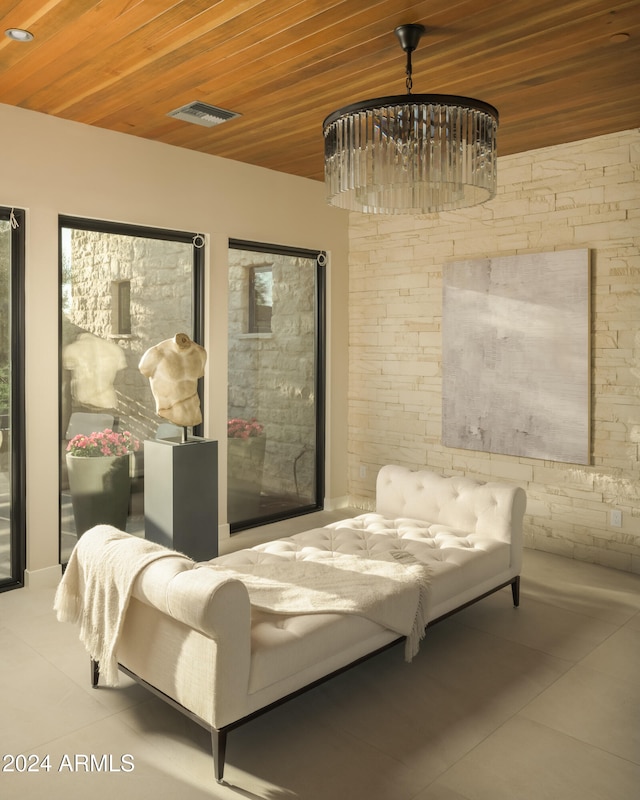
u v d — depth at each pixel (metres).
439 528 3.85
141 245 4.68
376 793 2.25
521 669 3.11
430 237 5.34
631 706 2.79
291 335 5.67
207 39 3.03
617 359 4.39
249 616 2.34
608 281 4.41
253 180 5.17
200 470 4.29
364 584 2.94
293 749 2.49
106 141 4.32
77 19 2.84
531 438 4.78
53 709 2.74
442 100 2.44
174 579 2.36
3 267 4.01
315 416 5.91
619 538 4.45
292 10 2.76
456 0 2.67
